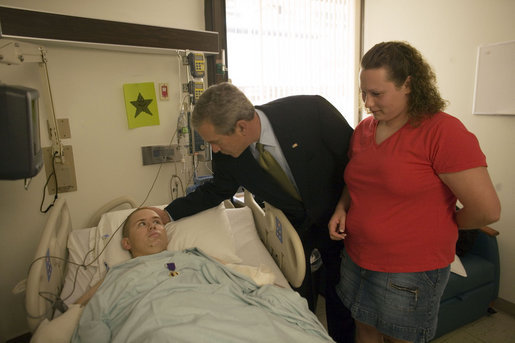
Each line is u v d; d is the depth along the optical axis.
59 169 1.72
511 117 1.90
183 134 2.01
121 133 1.87
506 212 1.99
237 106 1.06
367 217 1.11
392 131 1.04
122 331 0.96
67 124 1.72
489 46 1.93
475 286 1.85
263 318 1.02
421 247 1.04
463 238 1.93
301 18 2.49
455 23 2.12
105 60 1.77
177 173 2.06
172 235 1.53
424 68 0.96
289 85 2.52
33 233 1.72
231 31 2.21
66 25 1.54
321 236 1.53
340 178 1.40
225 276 1.23
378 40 2.66
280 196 1.40
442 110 0.98
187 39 1.85
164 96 1.96
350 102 2.84
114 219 1.58
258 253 1.54
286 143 1.25
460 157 0.89
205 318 0.97
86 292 1.24
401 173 0.99
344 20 2.69
